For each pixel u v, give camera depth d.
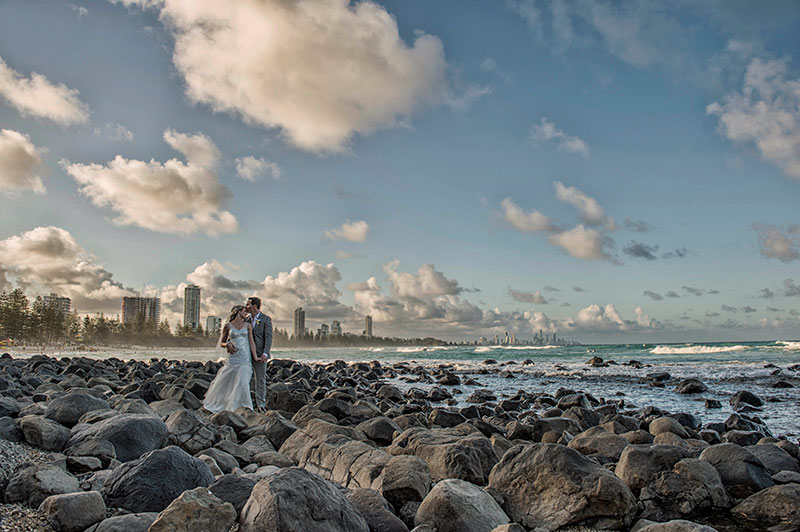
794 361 34.72
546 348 75.06
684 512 5.48
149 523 4.08
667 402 16.91
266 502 3.91
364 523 4.36
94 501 4.25
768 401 16.19
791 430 11.57
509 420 12.48
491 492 5.52
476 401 17.36
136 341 157.12
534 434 9.75
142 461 4.96
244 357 10.95
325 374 24.84
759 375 23.64
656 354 49.59
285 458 6.82
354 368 31.56
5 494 4.46
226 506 4.05
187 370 23.81
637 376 25.31
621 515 5.07
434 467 6.28
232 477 4.78
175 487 4.79
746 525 5.29
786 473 6.27
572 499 5.18
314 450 6.91
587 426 11.80
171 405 9.89
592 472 5.33
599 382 23.91
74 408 7.61
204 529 3.86
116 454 6.05
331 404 11.16
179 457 5.05
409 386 23.42
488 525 4.68
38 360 23.80
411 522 4.97
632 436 8.52
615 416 11.09
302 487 4.11
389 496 5.25
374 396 17.59
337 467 6.31
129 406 8.16
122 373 24.33
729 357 40.06
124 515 4.16
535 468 5.58
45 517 4.11
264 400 11.62
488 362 40.12
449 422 10.61
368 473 5.82
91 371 21.06
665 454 5.96
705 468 5.79
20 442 5.95
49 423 6.17
